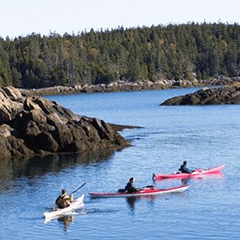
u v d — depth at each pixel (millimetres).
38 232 47438
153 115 165875
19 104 95938
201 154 85188
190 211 51625
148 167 75375
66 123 93562
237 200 55094
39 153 87625
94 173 71750
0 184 66375
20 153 86812
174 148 91938
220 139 101875
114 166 76375
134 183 62438
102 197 58625
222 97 199375
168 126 129875
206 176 68125
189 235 44719
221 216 49500
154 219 49594
